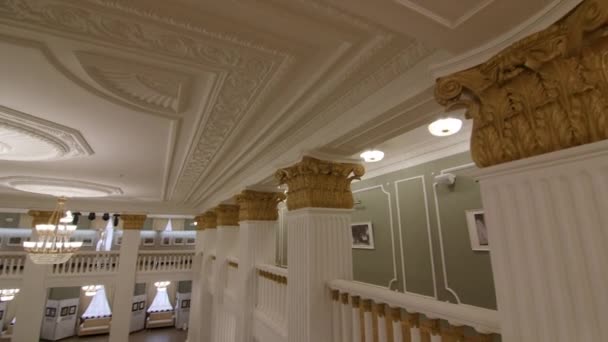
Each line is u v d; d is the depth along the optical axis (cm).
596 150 111
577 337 110
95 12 182
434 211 488
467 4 126
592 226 110
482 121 151
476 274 418
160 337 1664
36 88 283
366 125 266
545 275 120
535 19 126
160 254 1327
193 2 178
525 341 124
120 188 855
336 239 345
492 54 146
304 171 345
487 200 145
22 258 1147
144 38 208
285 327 412
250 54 227
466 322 183
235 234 817
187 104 321
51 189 796
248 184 555
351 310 300
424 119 253
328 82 259
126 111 338
